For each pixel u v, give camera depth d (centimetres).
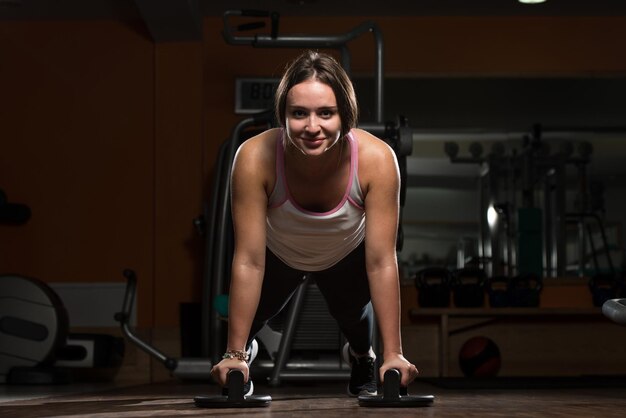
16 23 648
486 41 649
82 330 630
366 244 231
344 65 463
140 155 638
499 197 740
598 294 629
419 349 629
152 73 641
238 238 229
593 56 650
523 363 634
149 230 635
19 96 645
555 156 741
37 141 642
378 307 232
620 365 635
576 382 452
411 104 729
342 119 211
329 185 226
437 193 741
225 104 640
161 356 530
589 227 736
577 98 724
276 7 621
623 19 652
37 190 639
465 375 583
